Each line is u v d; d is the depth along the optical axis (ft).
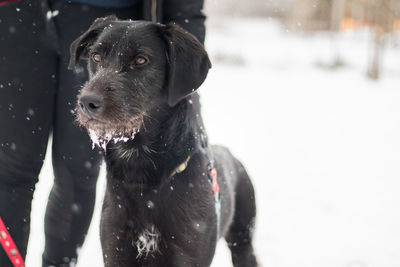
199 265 8.42
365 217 16.29
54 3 9.09
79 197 9.84
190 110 8.32
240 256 11.29
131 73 7.95
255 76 61.00
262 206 16.98
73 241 10.07
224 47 88.94
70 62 8.32
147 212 8.16
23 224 9.10
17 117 8.71
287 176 20.56
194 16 9.64
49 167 18.88
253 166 21.76
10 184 8.85
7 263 8.77
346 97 46.21
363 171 21.72
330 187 19.34
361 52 93.81
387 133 30.07
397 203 17.66
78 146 9.39
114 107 7.55
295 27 128.16
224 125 30.60
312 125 32.07
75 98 9.23
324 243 14.12
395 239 14.51
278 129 30.37
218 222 8.85
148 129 8.00
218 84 52.01
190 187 8.09
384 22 61.62
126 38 7.99
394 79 62.75
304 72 67.36
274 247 13.73
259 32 135.44
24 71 8.67
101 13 9.42
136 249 8.41
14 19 8.50
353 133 29.94
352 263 12.85
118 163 8.19
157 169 8.02
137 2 9.76
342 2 96.43
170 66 8.08
